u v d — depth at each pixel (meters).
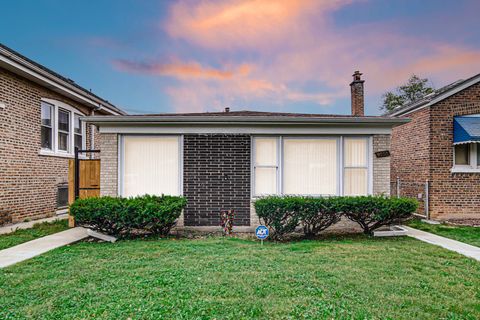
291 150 9.13
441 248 6.68
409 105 12.44
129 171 8.99
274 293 4.02
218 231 8.67
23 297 3.91
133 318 3.32
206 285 4.27
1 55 8.98
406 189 12.88
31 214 10.84
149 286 4.23
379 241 7.46
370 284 4.41
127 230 7.71
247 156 8.97
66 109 13.04
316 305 3.67
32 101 10.93
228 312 3.47
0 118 9.52
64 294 3.99
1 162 9.55
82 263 5.35
